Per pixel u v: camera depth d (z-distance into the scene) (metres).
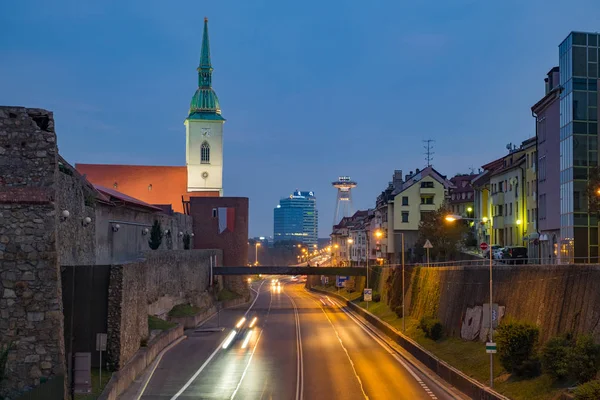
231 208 124.69
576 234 62.91
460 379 40.22
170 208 113.94
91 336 38.62
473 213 116.25
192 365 49.50
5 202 29.45
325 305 112.19
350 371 47.66
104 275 39.19
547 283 38.47
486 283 47.78
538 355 35.22
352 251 180.50
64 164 41.62
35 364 28.91
